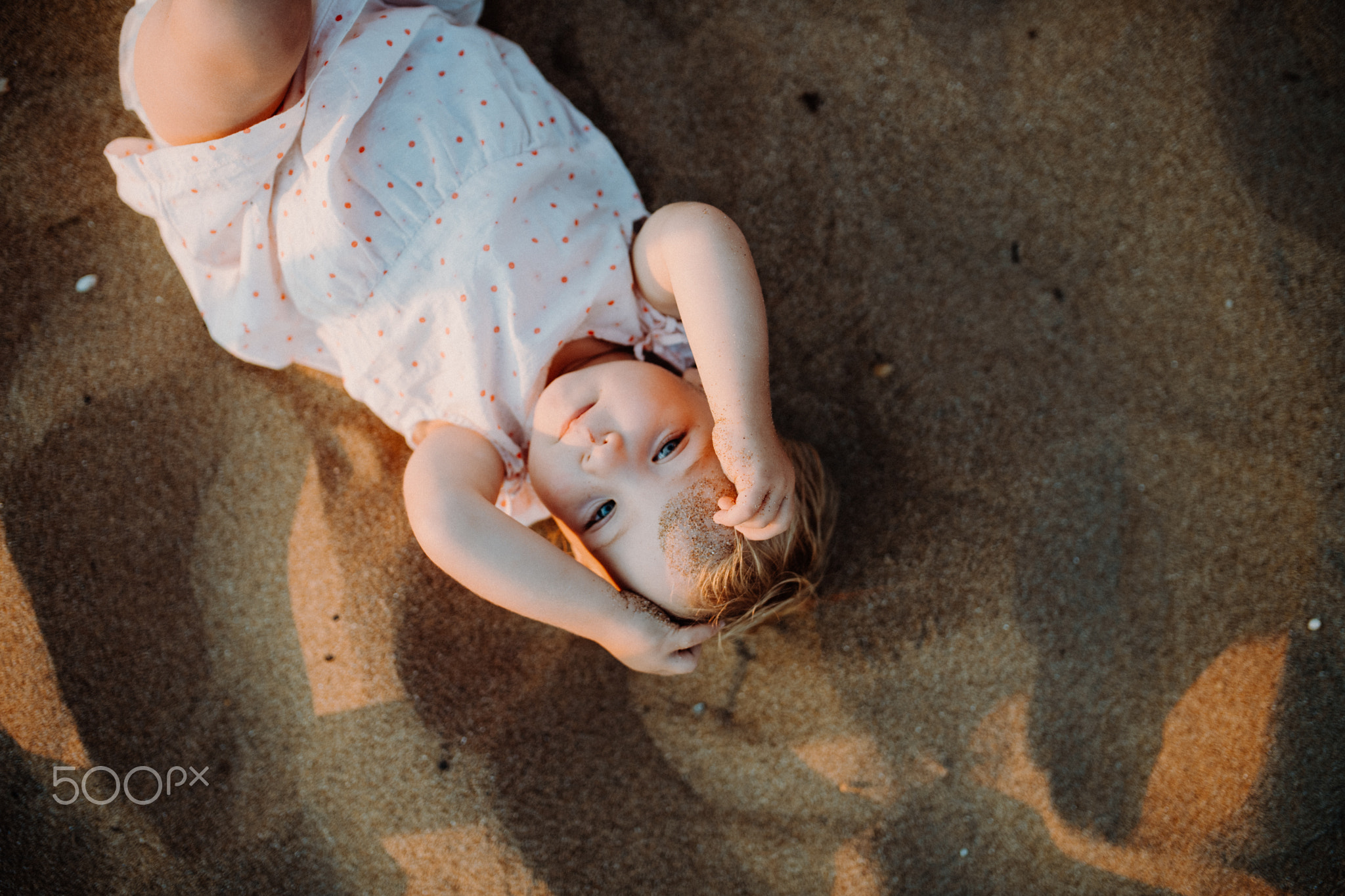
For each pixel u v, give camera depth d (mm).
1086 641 1400
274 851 1343
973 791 1383
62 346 1385
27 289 1380
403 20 1196
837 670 1415
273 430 1415
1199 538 1404
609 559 1183
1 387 1371
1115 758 1377
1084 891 1355
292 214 1161
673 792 1393
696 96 1452
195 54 992
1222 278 1419
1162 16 1427
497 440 1261
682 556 1122
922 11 1440
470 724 1387
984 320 1440
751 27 1447
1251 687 1370
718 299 1115
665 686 1417
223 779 1353
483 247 1161
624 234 1273
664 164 1445
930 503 1434
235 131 1113
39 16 1370
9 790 1319
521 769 1384
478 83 1203
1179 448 1417
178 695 1361
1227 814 1350
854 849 1377
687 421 1170
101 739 1338
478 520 1158
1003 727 1392
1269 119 1420
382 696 1381
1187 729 1375
